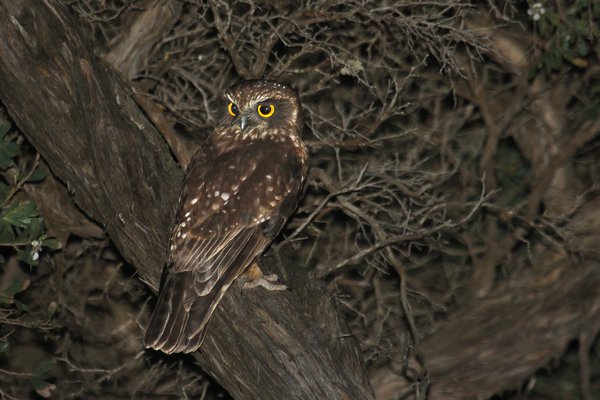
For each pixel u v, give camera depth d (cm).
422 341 1148
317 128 1255
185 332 864
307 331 906
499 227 1472
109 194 876
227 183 980
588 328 1113
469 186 1397
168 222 927
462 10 1170
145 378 1332
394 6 1138
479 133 1434
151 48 1249
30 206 1009
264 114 1060
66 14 856
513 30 1336
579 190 1377
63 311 1386
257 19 1178
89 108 852
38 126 867
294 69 1257
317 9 1177
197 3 1205
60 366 1498
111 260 1425
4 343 1170
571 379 1494
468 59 1327
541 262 1200
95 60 883
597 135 1401
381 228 1201
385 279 1415
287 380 880
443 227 1156
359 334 1287
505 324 1132
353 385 909
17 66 830
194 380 1293
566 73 1332
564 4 1267
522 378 1110
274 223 988
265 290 923
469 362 1113
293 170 1035
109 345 1438
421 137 1304
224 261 925
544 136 1375
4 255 1386
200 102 1328
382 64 1316
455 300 1405
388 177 1197
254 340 886
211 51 1355
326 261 1319
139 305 1439
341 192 1141
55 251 1312
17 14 820
